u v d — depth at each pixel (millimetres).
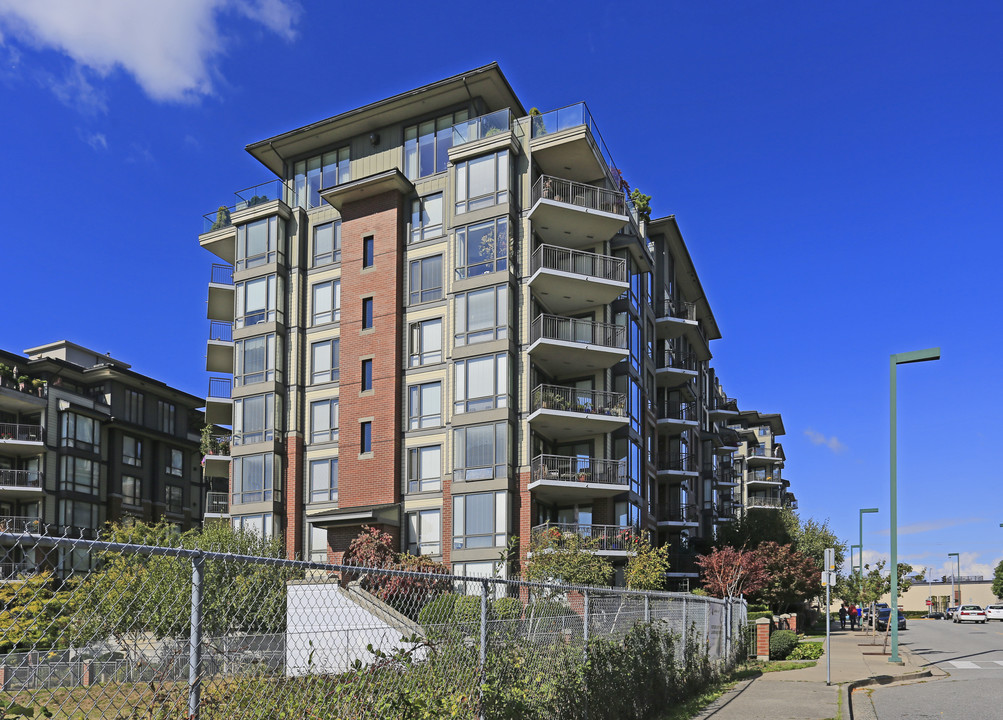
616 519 34969
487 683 8086
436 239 36125
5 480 45688
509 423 32656
